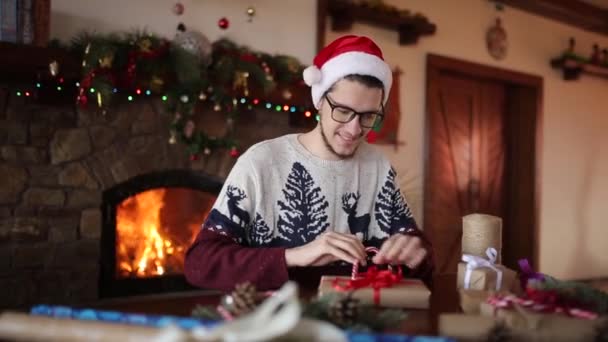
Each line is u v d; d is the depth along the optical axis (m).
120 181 2.61
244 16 2.91
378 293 0.81
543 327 0.62
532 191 4.31
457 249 3.95
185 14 2.74
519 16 4.21
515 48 4.20
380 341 0.53
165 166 2.71
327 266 1.09
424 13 3.67
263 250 1.01
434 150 3.76
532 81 4.27
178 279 2.84
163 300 0.86
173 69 2.49
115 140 2.59
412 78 3.62
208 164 2.82
